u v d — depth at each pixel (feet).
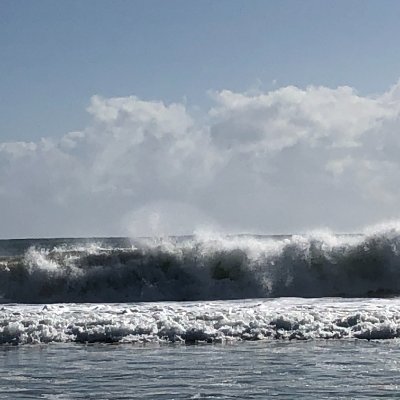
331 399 43.86
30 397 45.68
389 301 88.53
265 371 52.13
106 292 107.86
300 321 68.85
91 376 51.44
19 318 71.46
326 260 107.86
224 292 106.11
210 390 46.65
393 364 53.62
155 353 59.93
